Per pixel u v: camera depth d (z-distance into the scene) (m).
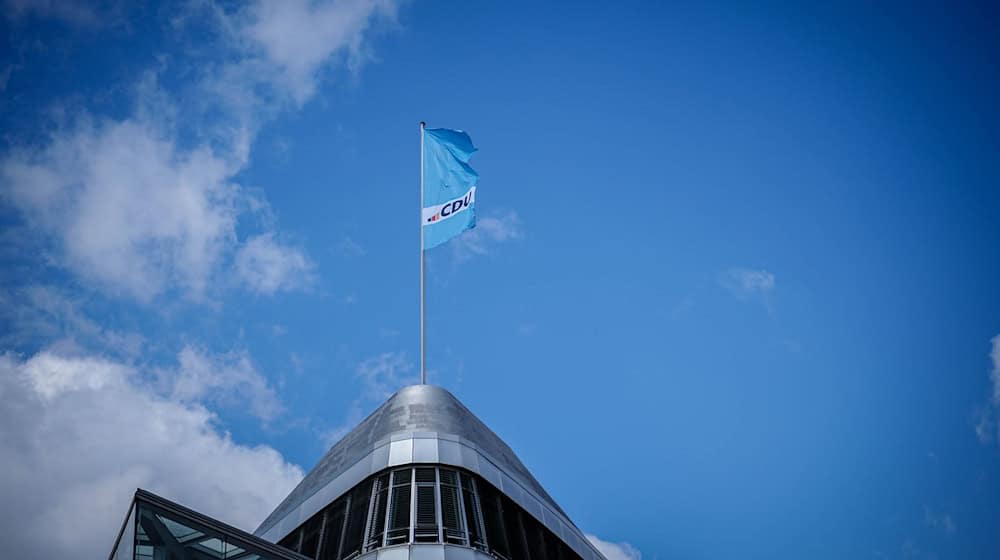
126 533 32.84
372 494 44.97
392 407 53.12
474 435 51.88
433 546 40.81
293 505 49.81
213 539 33.66
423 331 57.00
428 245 58.72
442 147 60.66
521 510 47.06
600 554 50.47
